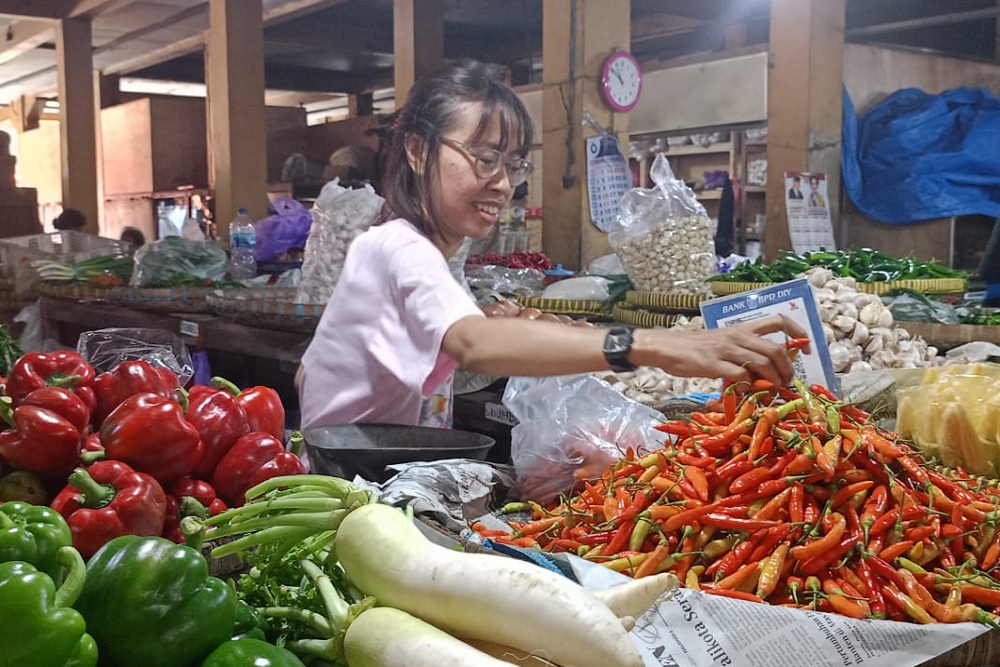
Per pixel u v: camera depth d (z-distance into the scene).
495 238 6.04
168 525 1.58
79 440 1.61
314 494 1.34
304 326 3.82
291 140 10.77
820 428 1.62
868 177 6.37
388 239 2.05
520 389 2.15
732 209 6.32
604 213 5.18
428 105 2.07
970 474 1.91
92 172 10.20
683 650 1.29
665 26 9.27
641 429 2.03
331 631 1.18
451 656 1.04
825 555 1.49
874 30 7.99
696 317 3.61
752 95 6.09
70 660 1.00
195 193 10.16
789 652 1.30
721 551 1.55
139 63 11.99
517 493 2.05
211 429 1.72
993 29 8.32
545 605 1.04
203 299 4.71
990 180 6.13
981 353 3.04
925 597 1.44
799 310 1.85
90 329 5.46
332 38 10.29
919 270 3.93
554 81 5.18
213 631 1.09
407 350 1.98
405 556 1.16
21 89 14.45
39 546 1.12
